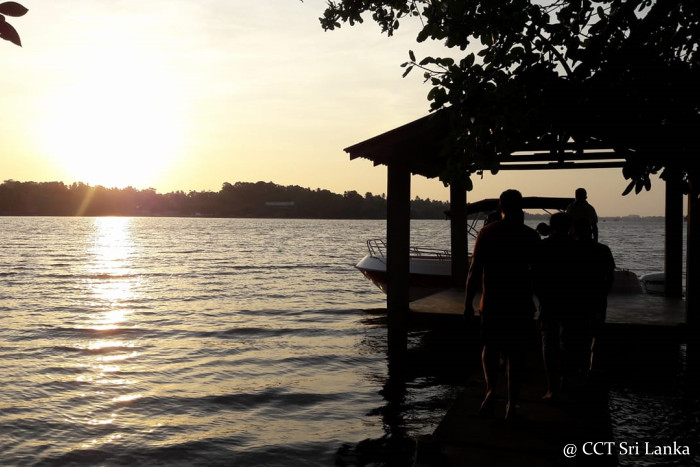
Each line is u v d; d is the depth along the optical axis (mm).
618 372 9227
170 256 59688
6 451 7273
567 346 6316
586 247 6219
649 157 3229
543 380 7062
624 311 10930
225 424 8273
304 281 34281
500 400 6203
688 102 3070
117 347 14609
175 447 7371
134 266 46250
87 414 8852
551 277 6207
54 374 11609
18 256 57531
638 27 3184
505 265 5348
